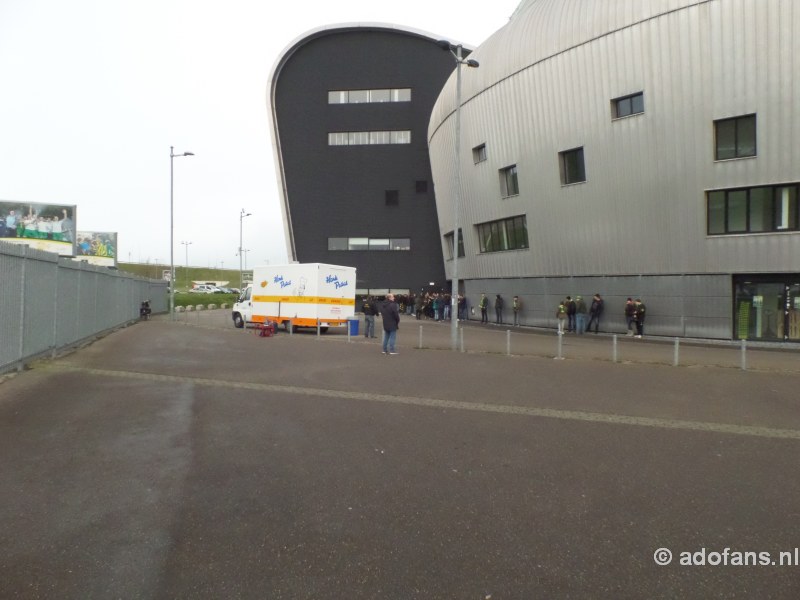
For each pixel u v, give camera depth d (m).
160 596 2.97
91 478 4.79
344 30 48.06
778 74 19.30
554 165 25.70
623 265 23.59
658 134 21.83
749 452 5.96
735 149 20.50
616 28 22.56
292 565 3.35
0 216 40.06
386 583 3.16
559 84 24.91
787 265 19.80
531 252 27.80
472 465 5.39
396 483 4.84
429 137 40.84
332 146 48.62
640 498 4.55
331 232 48.50
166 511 4.12
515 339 21.42
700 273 21.53
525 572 3.32
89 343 16.66
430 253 47.75
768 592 3.12
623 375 11.74
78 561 3.34
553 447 6.07
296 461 5.40
